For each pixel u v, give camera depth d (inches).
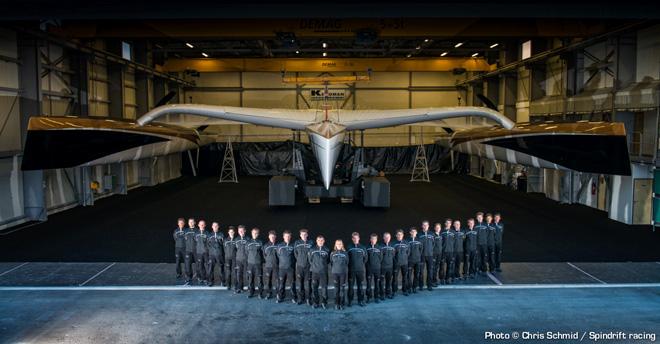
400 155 1301.7
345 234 568.1
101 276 415.5
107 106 935.0
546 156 592.1
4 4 426.0
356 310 343.9
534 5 433.1
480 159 1207.6
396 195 888.9
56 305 350.6
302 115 591.5
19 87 644.1
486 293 375.9
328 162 542.6
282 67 1192.2
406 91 1342.3
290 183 732.7
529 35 770.2
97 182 806.5
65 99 783.1
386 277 361.7
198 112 538.0
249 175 1273.4
